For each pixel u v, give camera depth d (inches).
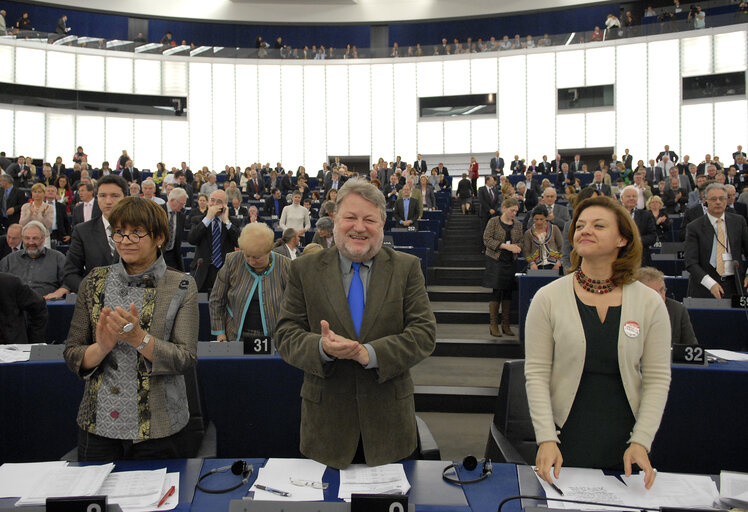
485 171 888.9
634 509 62.4
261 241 129.5
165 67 888.9
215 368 112.9
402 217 377.1
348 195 73.9
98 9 925.2
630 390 69.8
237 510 60.4
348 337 72.4
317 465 72.6
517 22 972.6
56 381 114.0
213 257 205.2
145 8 943.7
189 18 959.6
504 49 880.3
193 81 900.6
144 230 76.9
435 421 170.4
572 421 71.8
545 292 74.0
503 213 238.4
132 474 71.1
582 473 69.9
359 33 1011.9
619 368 69.8
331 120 922.7
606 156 859.4
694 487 67.4
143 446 78.2
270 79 919.7
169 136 892.0
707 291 187.5
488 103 890.1
